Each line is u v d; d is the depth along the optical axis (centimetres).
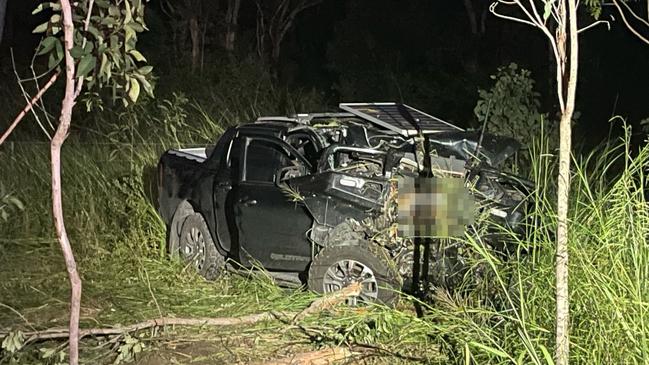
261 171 887
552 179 819
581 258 605
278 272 896
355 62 2191
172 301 856
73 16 478
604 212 657
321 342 725
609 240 625
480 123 1165
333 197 817
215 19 2106
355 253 795
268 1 2234
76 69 488
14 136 1420
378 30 2289
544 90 1767
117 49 473
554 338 597
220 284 901
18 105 1556
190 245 961
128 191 1124
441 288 747
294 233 850
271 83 1803
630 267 614
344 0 2562
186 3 2014
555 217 628
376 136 891
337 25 2252
